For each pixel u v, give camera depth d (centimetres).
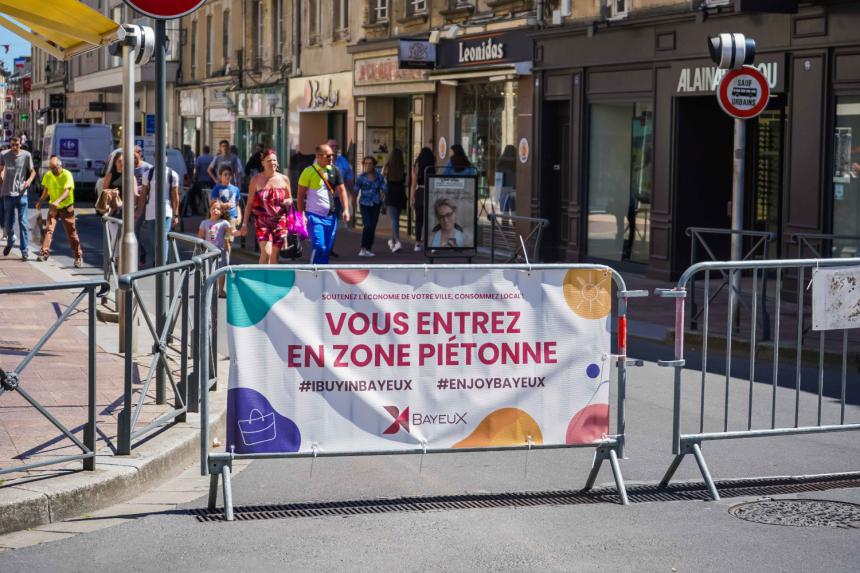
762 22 1623
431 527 621
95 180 4100
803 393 1005
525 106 2194
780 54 1602
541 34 2094
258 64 3894
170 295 864
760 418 908
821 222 1555
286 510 655
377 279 659
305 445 655
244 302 646
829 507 663
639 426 880
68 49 1177
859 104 1509
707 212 1833
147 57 1112
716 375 1095
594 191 2038
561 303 681
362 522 631
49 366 987
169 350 835
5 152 2077
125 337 706
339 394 658
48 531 612
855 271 769
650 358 1199
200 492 695
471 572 549
